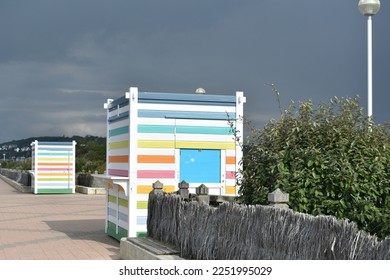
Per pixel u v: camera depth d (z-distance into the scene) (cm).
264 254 642
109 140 1327
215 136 1195
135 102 1145
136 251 924
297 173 716
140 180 1145
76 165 3884
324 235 555
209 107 1192
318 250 559
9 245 1185
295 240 592
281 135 782
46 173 2991
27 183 3366
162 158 1159
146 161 1150
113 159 1288
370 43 1007
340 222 542
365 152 736
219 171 1195
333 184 706
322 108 782
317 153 720
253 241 666
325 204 702
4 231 1415
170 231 917
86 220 1689
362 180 714
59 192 3002
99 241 1248
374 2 996
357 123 770
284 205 654
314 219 574
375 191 715
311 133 761
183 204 871
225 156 1198
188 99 1178
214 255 756
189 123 1179
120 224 1227
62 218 1744
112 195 1303
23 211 1972
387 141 772
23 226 1526
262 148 780
